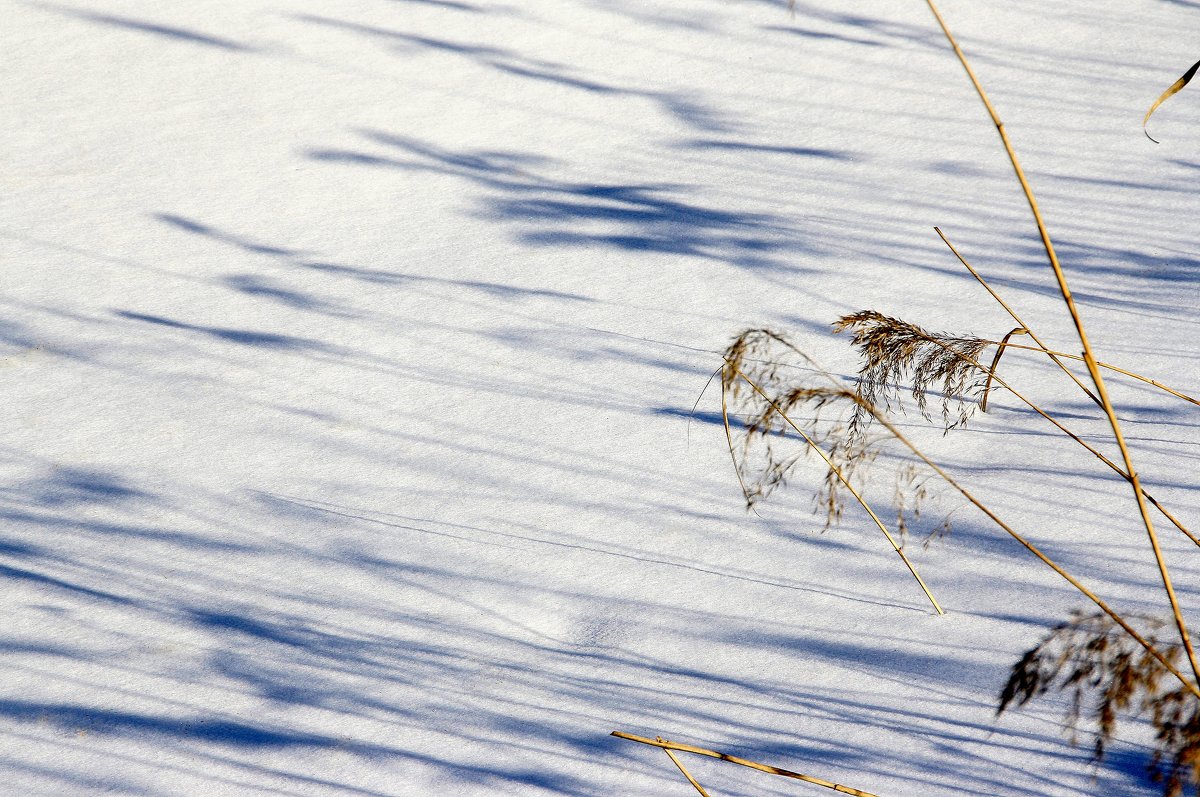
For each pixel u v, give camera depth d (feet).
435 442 22.35
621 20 47.42
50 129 37.29
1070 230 30.25
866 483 20.58
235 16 46.19
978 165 34.83
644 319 26.76
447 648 17.01
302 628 17.40
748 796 14.17
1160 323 25.22
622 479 21.06
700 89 41.39
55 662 16.70
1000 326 25.54
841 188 33.58
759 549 19.07
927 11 48.65
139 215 32.27
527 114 39.22
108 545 19.36
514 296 27.99
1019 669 13.29
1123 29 46.06
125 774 14.75
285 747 15.17
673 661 16.67
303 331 26.55
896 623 17.24
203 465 21.67
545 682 16.30
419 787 14.47
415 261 29.86
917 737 15.11
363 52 43.47
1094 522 19.02
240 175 34.58
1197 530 18.53
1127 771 14.39
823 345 25.11
